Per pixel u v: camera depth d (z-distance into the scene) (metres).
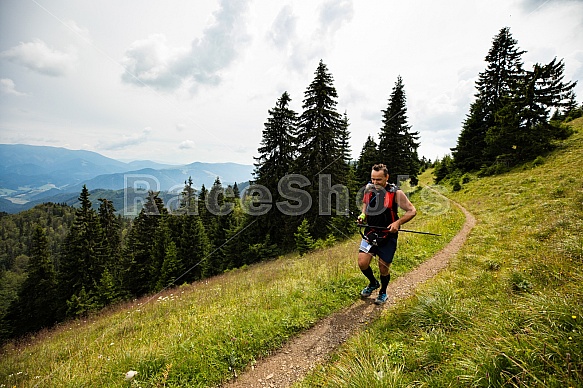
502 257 6.32
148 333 5.72
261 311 5.09
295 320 4.62
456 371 2.39
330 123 22.16
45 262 33.88
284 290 6.19
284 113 24.44
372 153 31.78
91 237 33.91
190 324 5.48
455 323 3.31
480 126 32.62
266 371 3.58
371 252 4.68
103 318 13.41
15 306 32.44
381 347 3.25
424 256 8.07
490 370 2.22
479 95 32.94
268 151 25.03
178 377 3.49
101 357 4.43
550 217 8.62
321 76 21.80
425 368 2.64
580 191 10.55
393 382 2.45
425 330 3.38
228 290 8.65
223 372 3.60
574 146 21.78
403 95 28.91
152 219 36.75
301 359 3.70
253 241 26.06
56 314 30.53
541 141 24.30
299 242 19.67
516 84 27.36
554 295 3.06
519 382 1.97
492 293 4.18
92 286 31.84
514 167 24.92
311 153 21.52
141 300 17.20
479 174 28.94
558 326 2.49
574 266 4.21
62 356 6.02
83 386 3.52
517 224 9.69
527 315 2.80
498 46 31.36
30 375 4.77
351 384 2.54
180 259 31.92
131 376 3.44
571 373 1.94
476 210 16.91
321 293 5.61
